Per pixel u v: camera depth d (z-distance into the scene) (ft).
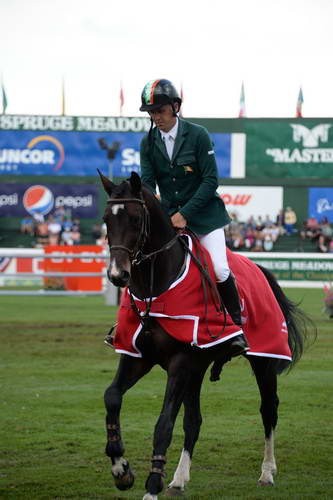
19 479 30.81
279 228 164.66
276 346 33.71
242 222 166.40
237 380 53.88
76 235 164.96
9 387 50.29
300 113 178.09
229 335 29.55
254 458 34.58
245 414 42.93
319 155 165.58
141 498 28.60
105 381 52.65
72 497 28.71
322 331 81.76
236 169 166.40
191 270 29.22
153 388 50.67
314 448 36.19
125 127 167.22
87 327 83.35
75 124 167.63
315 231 162.81
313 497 28.99
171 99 30.04
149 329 28.07
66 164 168.04
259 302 33.76
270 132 165.58
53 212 168.25
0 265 153.48
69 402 45.68
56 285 131.54
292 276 150.10
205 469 32.99
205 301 28.96
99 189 168.25
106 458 33.94
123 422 40.73
